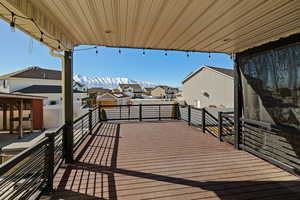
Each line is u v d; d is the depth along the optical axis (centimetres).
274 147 307
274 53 295
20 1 168
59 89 2184
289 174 270
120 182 247
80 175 267
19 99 946
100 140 471
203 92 1753
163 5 190
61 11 205
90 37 305
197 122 648
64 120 311
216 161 324
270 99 305
